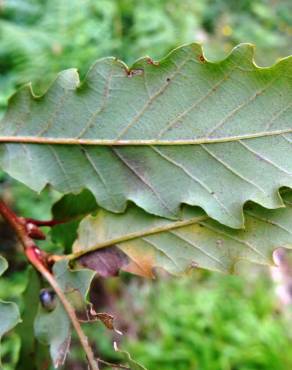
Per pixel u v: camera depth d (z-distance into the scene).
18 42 1.05
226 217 0.23
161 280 1.13
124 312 1.05
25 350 0.27
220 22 1.50
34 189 0.24
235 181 0.23
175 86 0.23
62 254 0.26
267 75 0.23
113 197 0.24
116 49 1.13
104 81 0.23
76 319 0.24
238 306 1.13
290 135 0.23
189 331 1.06
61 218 0.25
